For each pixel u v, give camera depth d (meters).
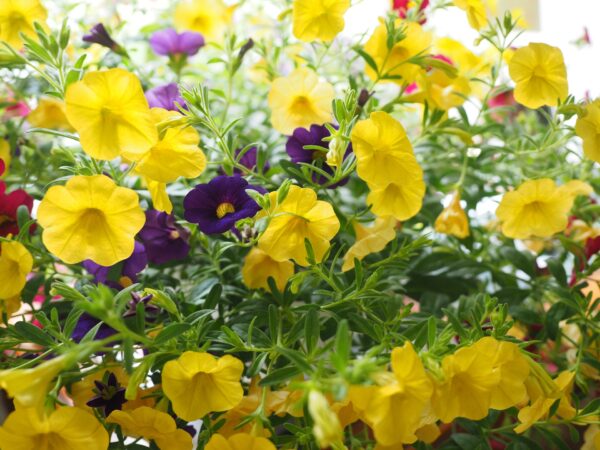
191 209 0.29
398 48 0.35
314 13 0.34
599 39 0.59
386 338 0.29
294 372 0.28
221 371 0.27
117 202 0.27
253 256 0.32
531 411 0.28
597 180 0.40
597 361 0.33
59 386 0.27
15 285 0.30
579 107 0.32
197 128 0.36
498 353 0.27
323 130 0.32
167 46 0.40
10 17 0.35
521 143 0.39
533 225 0.34
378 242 0.31
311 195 0.28
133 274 0.31
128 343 0.26
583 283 0.34
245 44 0.38
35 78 0.39
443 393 0.27
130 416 0.28
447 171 0.40
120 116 0.27
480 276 0.40
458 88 0.38
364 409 0.25
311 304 0.30
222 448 0.27
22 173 0.38
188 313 0.31
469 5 0.35
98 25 0.38
